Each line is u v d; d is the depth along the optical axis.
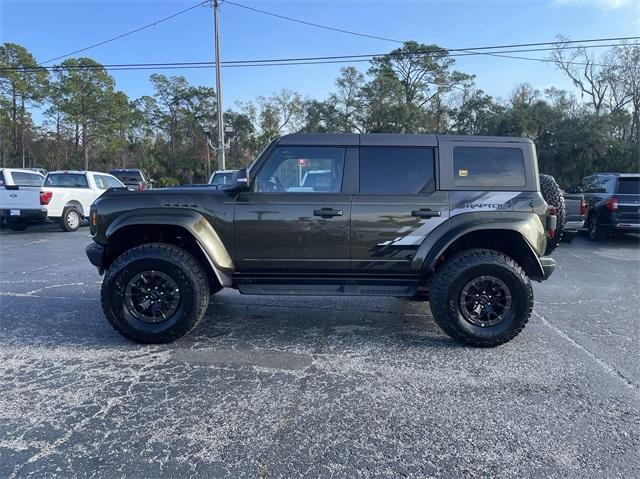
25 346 4.23
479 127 39.66
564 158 32.38
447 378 3.60
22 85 50.25
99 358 3.96
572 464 2.54
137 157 57.94
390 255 4.24
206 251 4.12
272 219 4.21
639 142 33.41
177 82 56.28
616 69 37.56
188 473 2.44
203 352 4.11
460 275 4.11
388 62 46.78
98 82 51.03
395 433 2.83
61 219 13.00
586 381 3.56
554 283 7.06
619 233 12.15
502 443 2.73
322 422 2.95
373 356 4.05
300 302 5.77
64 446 2.67
